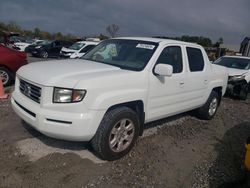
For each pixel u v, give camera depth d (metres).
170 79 5.01
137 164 4.23
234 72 10.51
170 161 4.47
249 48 30.12
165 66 4.46
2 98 7.20
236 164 4.62
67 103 3.71
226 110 8.43
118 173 3.92
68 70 4.10
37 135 4.82
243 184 3.94
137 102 4.48
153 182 3.83
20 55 9.08
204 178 4.09
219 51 35.25
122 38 5.48
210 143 5.43
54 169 3.80
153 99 4.74
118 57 4.96
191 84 5.66
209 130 6.19
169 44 5.14
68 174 3.73
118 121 4.08
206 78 6.21
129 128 4.32
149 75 4.58
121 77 4.15
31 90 4.06
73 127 3.71
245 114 8.19
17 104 4.39
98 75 3.98
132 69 4.56
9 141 4.54
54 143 4.55
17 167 3.78
